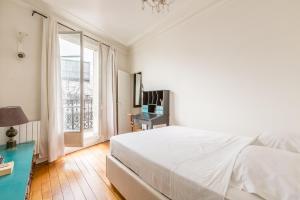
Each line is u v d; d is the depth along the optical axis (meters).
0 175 1.26
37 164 2.64
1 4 2.31
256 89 2.08
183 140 1.95
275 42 1.91
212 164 1.25
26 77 2.55
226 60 2.39
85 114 4.11
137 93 4.37
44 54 2.66
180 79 3.12
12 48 2.41
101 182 2.13
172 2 2.52
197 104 2.81
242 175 0.99
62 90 2.94
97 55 3.87
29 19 2.59
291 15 1.79
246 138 1.94
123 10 2.81
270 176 0.88
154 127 3.06
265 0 1.98
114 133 4.11
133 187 1.54
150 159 1.41
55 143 2.75
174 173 1.17
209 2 2.51
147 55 3.98
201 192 0.99
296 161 0.96
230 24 2.33
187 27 2.97
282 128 1.87
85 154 3.14
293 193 0.75
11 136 2.00
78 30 3.34
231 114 2.34
